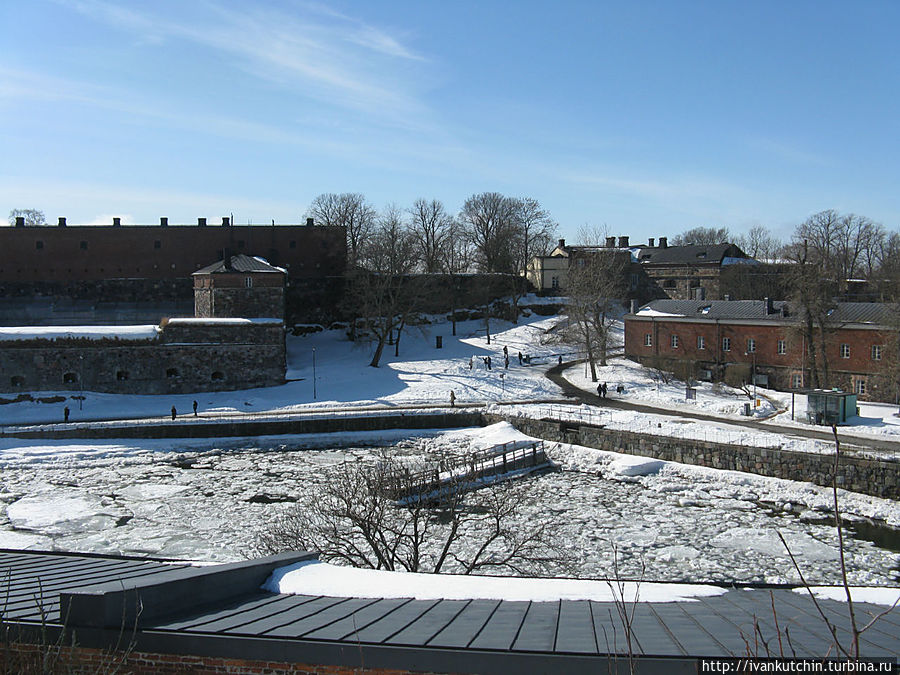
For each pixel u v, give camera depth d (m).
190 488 42.62
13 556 17.94
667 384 69.00
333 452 52.28
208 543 32.56
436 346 86.62
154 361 67.00
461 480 36.38
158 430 55.06
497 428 55.44
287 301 94.50
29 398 61.47
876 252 124.62
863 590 14.23
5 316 88.69
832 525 34.62
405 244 90.75
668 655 8.90
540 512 36.75
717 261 105.31
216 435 55.88
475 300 100.75
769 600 13.23
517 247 109.38
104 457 50.66
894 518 35.34
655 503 38.53
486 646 9.37
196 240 94.81
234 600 12.62
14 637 10.45
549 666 8.93
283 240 96.88
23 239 91.88
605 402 62.62
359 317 95.62
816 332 63.81
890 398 58.50
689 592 13.91
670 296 109.38
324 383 70.94
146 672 10.03
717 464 44.59
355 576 14.41
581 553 30.67
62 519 36.59
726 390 65.25
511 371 75.75
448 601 12.53
